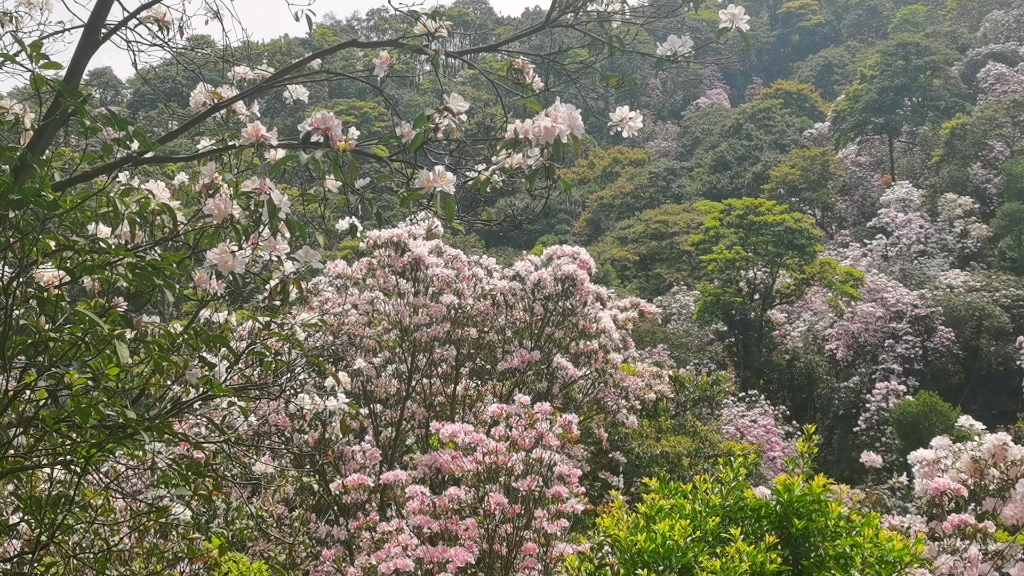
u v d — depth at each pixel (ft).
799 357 72.23
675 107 178.29
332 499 19.63
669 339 71.46
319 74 11.82
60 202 9.05
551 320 28.17
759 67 206.28
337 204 10.82
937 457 18.54
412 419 26.45
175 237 10.35
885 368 70.28
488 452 17.40
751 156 128.77
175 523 11.38
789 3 211.82
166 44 11.64
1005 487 17.76
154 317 11.71
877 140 117.08
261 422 14.19
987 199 93.20
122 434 9.36
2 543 10.82
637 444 32.53
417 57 12.46
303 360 12.98
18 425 9.36
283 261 11.19
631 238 102.68
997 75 112.37
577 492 17.84
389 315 25.26
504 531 16.78
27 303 9.52
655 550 10.54
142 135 9.51
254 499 15.92
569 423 18.83
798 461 12.56
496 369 27.94
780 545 11.30
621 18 12.34
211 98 12.41
